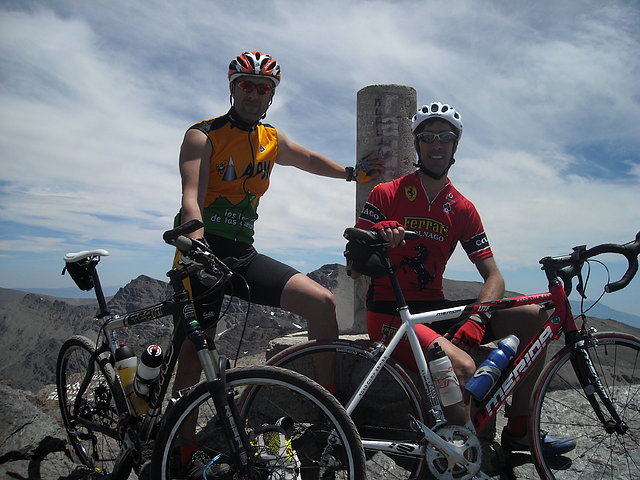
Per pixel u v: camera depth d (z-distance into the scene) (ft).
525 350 8.19
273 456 6.63
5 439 9.57
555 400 11.04
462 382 7.79
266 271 9.27
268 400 10.00
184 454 8.01
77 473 9.22
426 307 9.07
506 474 9.16
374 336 9.21
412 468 8.41
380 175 12.96
